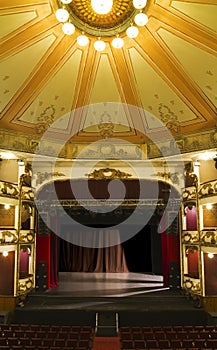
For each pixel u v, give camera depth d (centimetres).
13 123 1260
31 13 900
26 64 1054
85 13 956
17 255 1340
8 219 1347
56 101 1231
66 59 1070
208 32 931
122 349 866
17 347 860
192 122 1272
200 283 1308
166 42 1002
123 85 1165
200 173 1390
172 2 888
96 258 2047
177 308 1243
